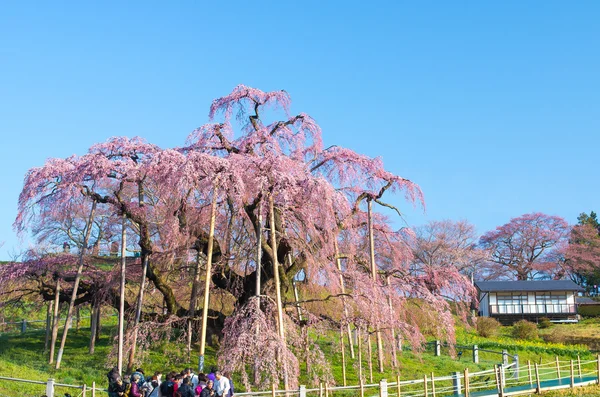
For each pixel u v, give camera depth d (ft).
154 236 97.86
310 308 92.53
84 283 94.63
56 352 92.17
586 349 139.85
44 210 81.46
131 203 91.76
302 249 82.33
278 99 88.63
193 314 86.84
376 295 84.74
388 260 111.45
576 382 93.25
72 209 86.02
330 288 84.79
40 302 104.42
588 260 234.58
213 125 87.15
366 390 78.18
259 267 76.89
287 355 72.33
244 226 85.46
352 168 93.30
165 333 94.22
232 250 88.07
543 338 157.99
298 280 93.40
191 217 81.35
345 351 97.71
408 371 92.32
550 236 239.30
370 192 93.86
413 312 99.86
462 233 219.00
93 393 59.57
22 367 79.41
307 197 78.13
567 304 199.82
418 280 98.27
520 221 244.22
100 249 105.09
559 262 239.91
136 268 95.66
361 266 96.99
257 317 73.51
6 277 92.63
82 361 85.76
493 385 86.43
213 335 94.94
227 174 76.43
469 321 151.12
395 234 102.63
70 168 82.38
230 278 86.53
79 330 115.24
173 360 84.99
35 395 63.46
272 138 86.02
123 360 79.56
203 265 90.68
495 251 248.93
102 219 104.42
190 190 78.18
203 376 54.19
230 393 56.18
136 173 82.28
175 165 77.36
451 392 81.71
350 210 85.51
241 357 72.43
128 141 87.51
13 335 111.86
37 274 94.32
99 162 81.76
